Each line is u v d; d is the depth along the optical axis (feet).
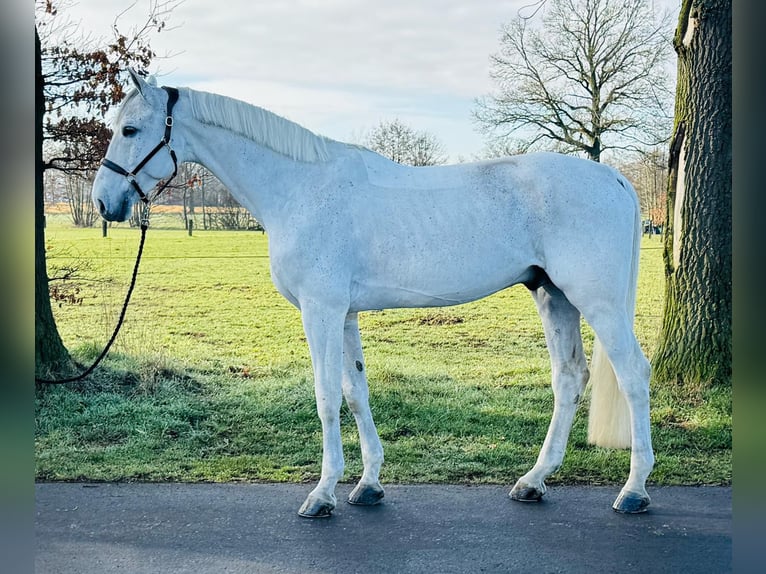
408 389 19.34
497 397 18.72
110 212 11.59
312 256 11.28
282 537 10.89
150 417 17.13
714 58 17.83
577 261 11.21
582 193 11.37
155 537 10.96
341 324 11.40
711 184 18.04
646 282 30.04
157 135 11.62
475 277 11.51
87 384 19.02
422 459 14.65
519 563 9.87
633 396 11.53
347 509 12.07
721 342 17.95
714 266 18.08
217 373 20.93
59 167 20.97
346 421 17.07
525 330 25.75
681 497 12.41
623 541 10.59
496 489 13.01
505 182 11.63
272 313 28.07
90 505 12.33
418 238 11.41
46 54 20.48
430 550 10.34
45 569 9.87
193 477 13.83
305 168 11.77
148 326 26.02
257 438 16.14
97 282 31.12
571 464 14.14
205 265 35.14
